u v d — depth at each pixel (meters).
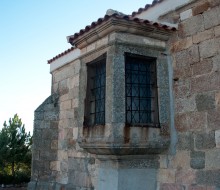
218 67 4.96
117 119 5.29
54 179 9.30
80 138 6.24
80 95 6.48
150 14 6.57
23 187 18.09
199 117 5.20
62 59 9.75
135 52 5.68
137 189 5.61
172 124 5.74
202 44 5.30
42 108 9.95
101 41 5.91
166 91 5.86
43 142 9.80
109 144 5.21
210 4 5.23
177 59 5.79
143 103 5.81
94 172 7.52
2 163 20.31
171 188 5.51
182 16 5.78
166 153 5.73
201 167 5.04
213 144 4.89
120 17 5.37
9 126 21.11
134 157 5.62
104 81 5.96
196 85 5.33
